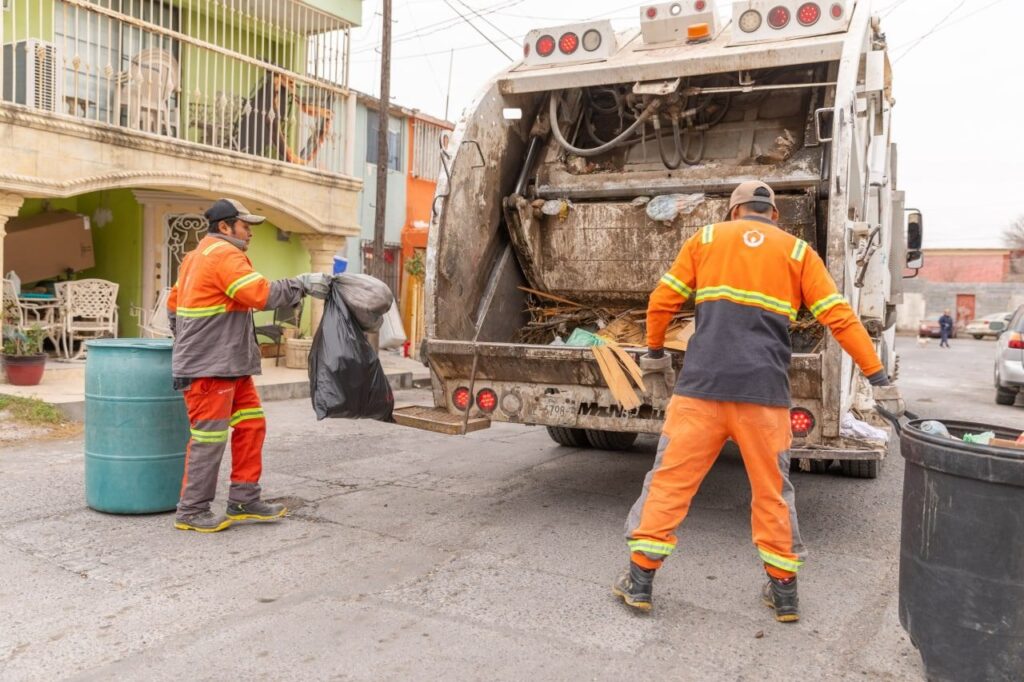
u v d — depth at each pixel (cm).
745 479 630
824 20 497
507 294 595
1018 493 277
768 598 372
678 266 371
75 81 918
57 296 1049
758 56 504
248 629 339
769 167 538
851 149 458
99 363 484
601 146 582
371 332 498
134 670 303
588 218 575
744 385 342
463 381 511
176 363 452
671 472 357
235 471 480
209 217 463
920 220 965
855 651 333
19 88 918
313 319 1248
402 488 584
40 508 503
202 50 1188
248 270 448
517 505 543
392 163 1650
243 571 404
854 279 481
